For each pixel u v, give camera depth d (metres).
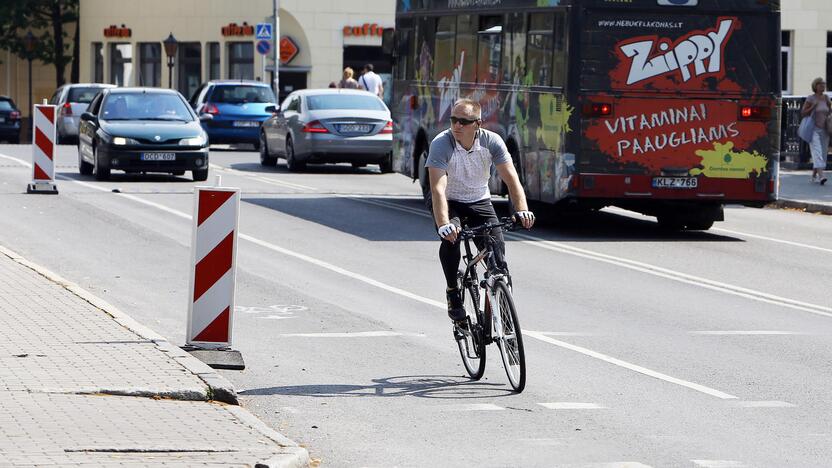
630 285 40.50
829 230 58.31
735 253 49.00
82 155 79.25
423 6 66.50
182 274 41.16
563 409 24.48
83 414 21.89
